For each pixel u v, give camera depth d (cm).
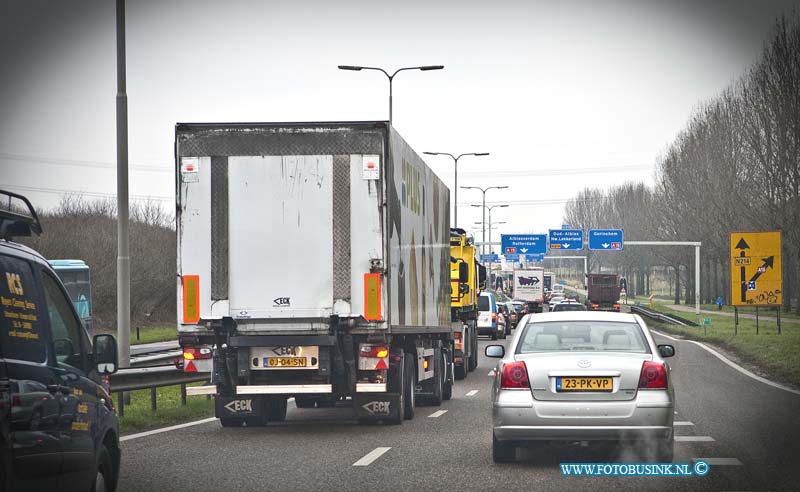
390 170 2111
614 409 1542
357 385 2147
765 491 1399
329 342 2111
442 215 3064
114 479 1224
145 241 9362
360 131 2097
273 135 2106
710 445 1884
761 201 9288
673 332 8150
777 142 8838
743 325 8312
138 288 9206
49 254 8669
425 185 2691
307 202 2102
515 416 1559
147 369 2541
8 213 1002
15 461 916
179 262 2114
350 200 2098
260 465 1677
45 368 1012
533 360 1581
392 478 1525
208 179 2108
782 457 1723
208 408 2770
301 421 2458
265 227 2105
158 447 1930
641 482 1475
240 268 2106
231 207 2106
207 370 2145
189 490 1435
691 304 14462
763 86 8838
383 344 2148
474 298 4494
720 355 5300
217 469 1634
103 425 1169
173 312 9738
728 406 2683
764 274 6250
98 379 1191
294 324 2116
